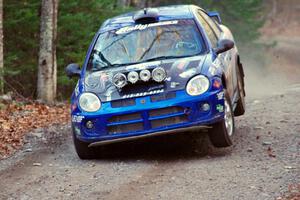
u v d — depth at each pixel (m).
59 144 29.05
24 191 20.81
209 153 24.47
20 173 23.53
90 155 24.95
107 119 23.50
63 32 51.56
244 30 84.50
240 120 31.11
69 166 24.16
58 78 51.22
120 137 23.53
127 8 60.91
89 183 21.23
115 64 25.52
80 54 50.81
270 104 35.44
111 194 19.64
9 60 47.75
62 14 51.97
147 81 23.59
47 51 46.47
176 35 26.09
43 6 46.34
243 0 82.38
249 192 18.84
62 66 52.41
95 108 23.72
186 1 78.38
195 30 26.14
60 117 38.28
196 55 25.02
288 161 22.00
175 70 23.97
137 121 23.33
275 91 46.88
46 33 46.38
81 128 23.95
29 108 41.16
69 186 21.03
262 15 95.62
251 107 35.25
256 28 86.19
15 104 41.38
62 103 46.59
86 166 23.91
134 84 23.70
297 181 19.58
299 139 25.22
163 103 23.17
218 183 20.02
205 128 23.19
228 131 24.53
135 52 25.78
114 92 23.80
